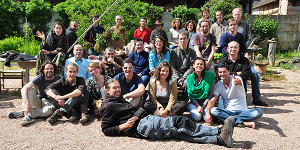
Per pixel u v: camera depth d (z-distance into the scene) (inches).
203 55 238.4
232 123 145.7
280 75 378.9
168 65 182.1
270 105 234.1
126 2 478.0
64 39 245.0
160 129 152.6
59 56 235.1
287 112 212.7
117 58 231.3
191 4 660.7
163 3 682.8
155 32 329.7
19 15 510.3
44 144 149.8
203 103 193.8
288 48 583.5
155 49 224.1
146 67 231.3
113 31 292.0
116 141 153.5
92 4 429.4
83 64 222.4
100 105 182.9
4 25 504.7
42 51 236.8
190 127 154.3
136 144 149.5
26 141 153.7
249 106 231.5
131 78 190.9
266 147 148.1
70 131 168.6
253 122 177.8
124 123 157.6
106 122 159.6
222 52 237.5
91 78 200.7
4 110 209.0
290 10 716.7
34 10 503.2
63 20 518.0
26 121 176.9
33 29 514.3
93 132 167.2
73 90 186.2
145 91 194.5
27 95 183.8
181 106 184.5
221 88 187.6
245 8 709.3
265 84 327.9
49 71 188.9
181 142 151.9
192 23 307.0
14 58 254.5
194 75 195.8
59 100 177.9
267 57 499.2
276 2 858.8
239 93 185.2
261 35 552.4
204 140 150.6
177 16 514.3
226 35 234.4
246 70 217.9
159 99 189.8
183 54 224.7
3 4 497.0
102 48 289.1
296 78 361.4
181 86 214.8
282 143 153.6
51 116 180.5
